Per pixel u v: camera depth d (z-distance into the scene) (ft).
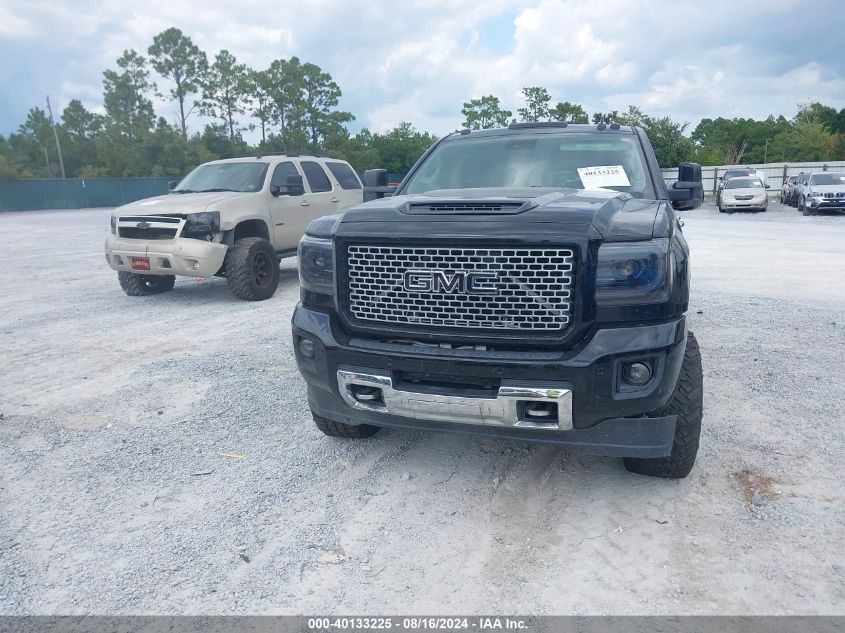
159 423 15.42
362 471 12.76
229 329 24.81
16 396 17.49
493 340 9.94
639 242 9.69
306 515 11.18
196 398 17.08
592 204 10.36
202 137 258.57
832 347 20.42
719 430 14.07
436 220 10.28
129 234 29.68
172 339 23.43
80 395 17.48
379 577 9.46
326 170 37.09
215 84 266.98
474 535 10.47
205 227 28.63
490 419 10.13
